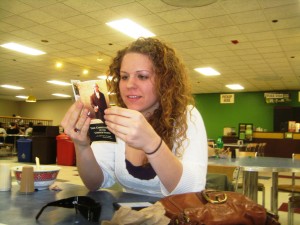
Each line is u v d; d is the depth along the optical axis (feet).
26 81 47.24
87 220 3.07
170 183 3.50
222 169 11.12
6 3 17.89
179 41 24.30
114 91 5.21
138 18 19.63
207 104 51.93
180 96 4.49
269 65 31.68
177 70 4.54
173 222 2.73
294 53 26.91
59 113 69.92
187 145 4.23
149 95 4.31
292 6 17.28
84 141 4.26
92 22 20.70
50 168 5.06
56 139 32.14
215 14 18.65
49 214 3.28
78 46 26.81
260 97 48.21
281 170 9.55
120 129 3.07
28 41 25.61
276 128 45.39
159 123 4.41
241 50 26.53
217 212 2.81
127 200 4.03
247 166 9.84
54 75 41.34
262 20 19.48
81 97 3.84
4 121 62.39
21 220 3.05
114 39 24.41
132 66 4.27
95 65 34.19
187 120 4.41
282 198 18.76
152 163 3.33
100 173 4.79
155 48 4.39
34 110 73.36
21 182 4.47
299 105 45.55
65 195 4.33
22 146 32.94
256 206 2.97
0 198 4.08
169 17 19.30
